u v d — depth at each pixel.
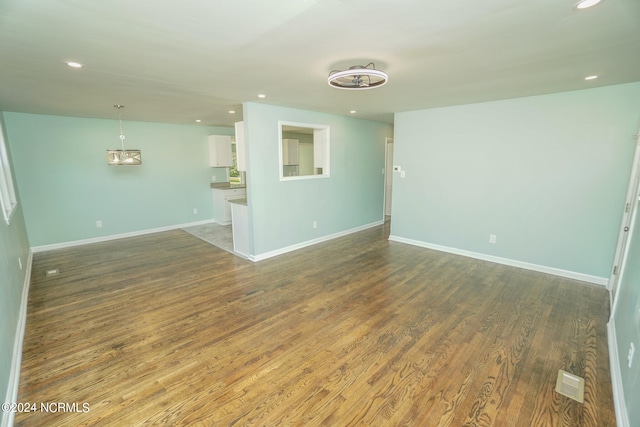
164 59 2.32
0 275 2.12
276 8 1.55
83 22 1.69
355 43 2.03
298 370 2.13
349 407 1.81
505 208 4.14
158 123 6.19
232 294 3.35
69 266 4.26
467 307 3.02
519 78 2.90
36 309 3.01
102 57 2.25
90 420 1.71
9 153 4.47
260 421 1.72
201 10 1.57
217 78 2.85
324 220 5.52
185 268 4.18
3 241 2.46
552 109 3.62
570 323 2.71
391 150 7.44
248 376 2.07
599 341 2.44
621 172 3.28
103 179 5.57
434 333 2.57
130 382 2.01
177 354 2.31
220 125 6.92
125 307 3.05
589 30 1.83
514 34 1.89
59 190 5.12
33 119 4.79
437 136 4.68
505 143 4.03
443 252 4.81
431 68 2.59
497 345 2.40
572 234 3.67
